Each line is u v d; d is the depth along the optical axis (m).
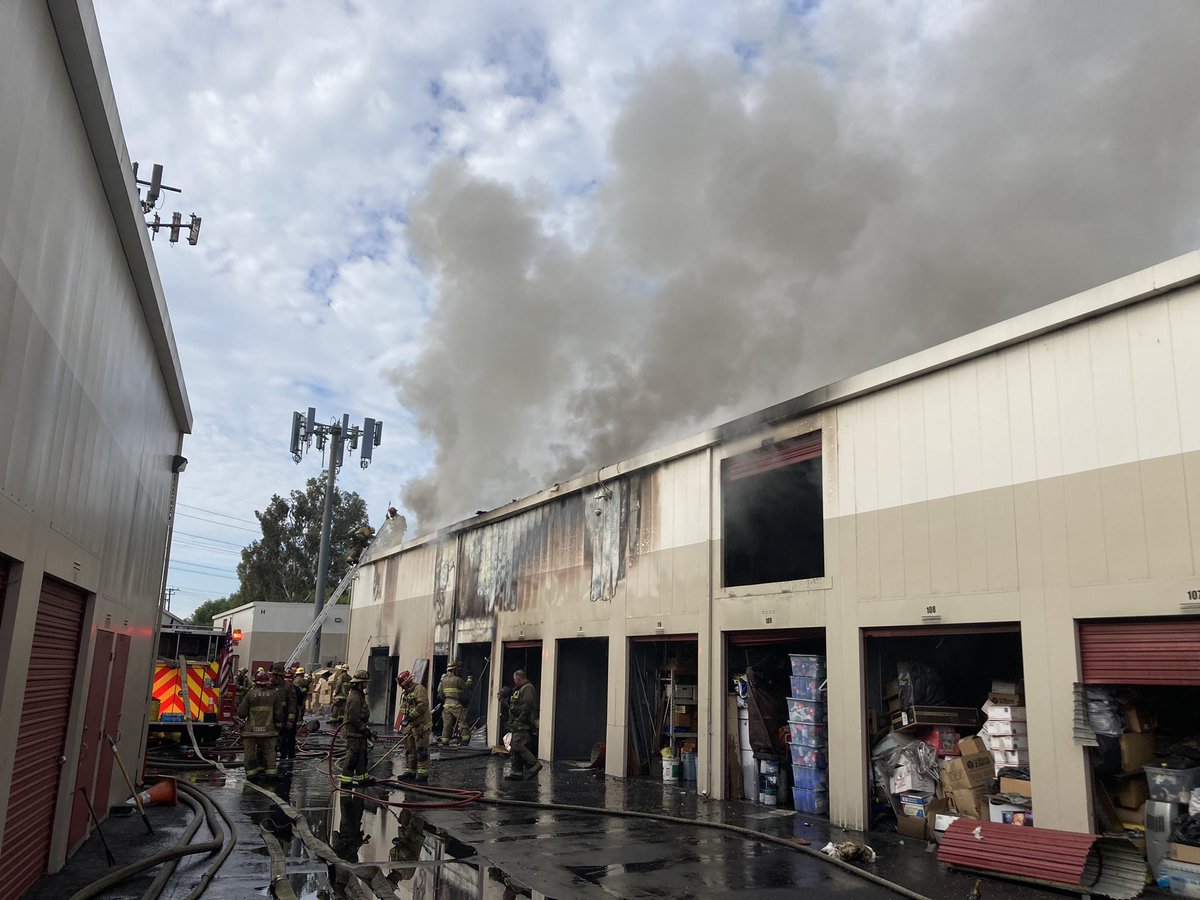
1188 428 6.38
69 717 6.22
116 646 7.75
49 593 5.44
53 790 6.00
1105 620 6.81
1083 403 7.12
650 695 12.80
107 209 5.84
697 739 11.85
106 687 7.38
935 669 9.08
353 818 8.86
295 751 14.63
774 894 6.04
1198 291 6.45
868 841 7.89
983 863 6.53
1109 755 6.59
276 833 7.95
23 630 4.64
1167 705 7.18
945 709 8.52
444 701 16.86
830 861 6.98
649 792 10.97
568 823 8.84
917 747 8.38
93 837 7.42
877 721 8.91
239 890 5.79
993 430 7.82
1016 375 7.69
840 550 9.26
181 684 14.80
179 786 10.27
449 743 16.55
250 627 33.97
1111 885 6.01
